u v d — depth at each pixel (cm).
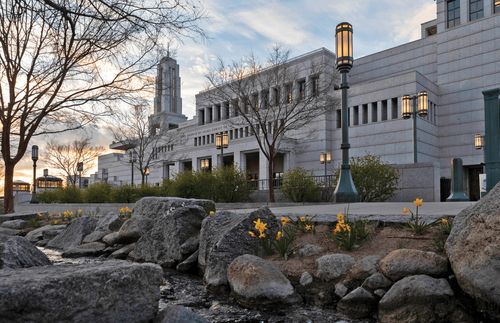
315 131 4062
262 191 2139
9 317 220
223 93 2764
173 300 412
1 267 400
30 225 1262
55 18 626
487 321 299
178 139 5025
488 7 4003
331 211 662
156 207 748
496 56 3894
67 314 241
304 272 411
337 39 1022
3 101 1531
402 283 333
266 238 484
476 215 329
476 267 303
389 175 1426
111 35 1179
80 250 757
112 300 264
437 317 311
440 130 4244
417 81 3788
